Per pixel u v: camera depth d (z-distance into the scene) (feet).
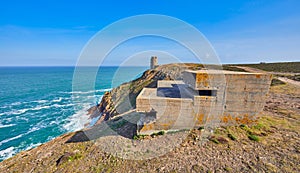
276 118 29.68
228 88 23.66
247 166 16.69
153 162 18.19
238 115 24.54
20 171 19.42
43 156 22.38
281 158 17.75
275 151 19.10
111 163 18.76
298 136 22.54
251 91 23.86
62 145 25.49
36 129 54.65
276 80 86.02
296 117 30.32
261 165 16.72
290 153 18.60
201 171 16.25
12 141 46.70
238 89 23.75
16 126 57.77
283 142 21.02
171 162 17.89
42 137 48.73
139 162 18.44
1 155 39.65
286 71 142.00
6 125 58.95
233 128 24.21
